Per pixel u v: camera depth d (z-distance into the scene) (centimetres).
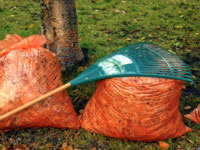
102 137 285
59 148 277
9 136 286
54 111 272
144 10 639
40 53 278
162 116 256
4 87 263
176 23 577
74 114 291
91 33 518
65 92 290
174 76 249
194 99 347
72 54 396
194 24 573
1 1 652
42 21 381
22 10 611
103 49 459
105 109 265
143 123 256
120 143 279
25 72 267
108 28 544
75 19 381
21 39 301
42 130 292
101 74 256
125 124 259
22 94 261
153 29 548
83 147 278
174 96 255
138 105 246
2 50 282
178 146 278
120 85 247
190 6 673
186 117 312
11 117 263
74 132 291
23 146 275
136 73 244
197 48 479
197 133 293
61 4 359
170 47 480
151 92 243
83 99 348
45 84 272
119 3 678
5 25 529
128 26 554
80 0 680
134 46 300
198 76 399
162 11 636
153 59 262
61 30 373
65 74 386
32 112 266
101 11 623
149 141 279
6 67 269
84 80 258
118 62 259
